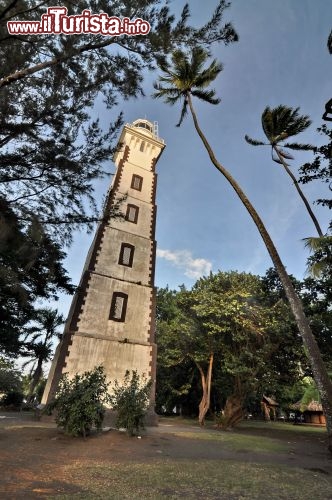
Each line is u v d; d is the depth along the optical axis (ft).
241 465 27.73
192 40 32.37
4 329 69.36
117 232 80.18
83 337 63.67
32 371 126.72
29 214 29.17
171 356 96.53
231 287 79.97
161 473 22.86
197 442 42.65
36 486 18.17
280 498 18.45
